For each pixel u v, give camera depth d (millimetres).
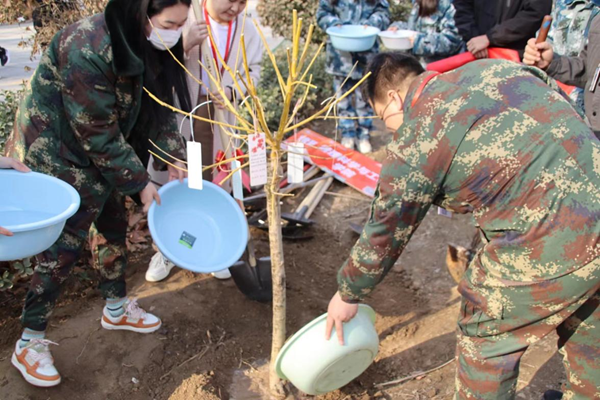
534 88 1812
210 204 2990
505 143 1750
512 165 1745
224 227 2967
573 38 3256
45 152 2391
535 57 2969
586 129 1794
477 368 2010
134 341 2990
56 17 3916
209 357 2980
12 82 6391
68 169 2430
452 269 3592
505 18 3877
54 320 3100
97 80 2236
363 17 5117
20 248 2020
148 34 2379
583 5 3176
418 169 1825
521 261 1800
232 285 3518
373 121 5977
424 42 4672
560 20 3348
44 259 2477
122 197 2768
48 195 2348
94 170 2494
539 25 3734
